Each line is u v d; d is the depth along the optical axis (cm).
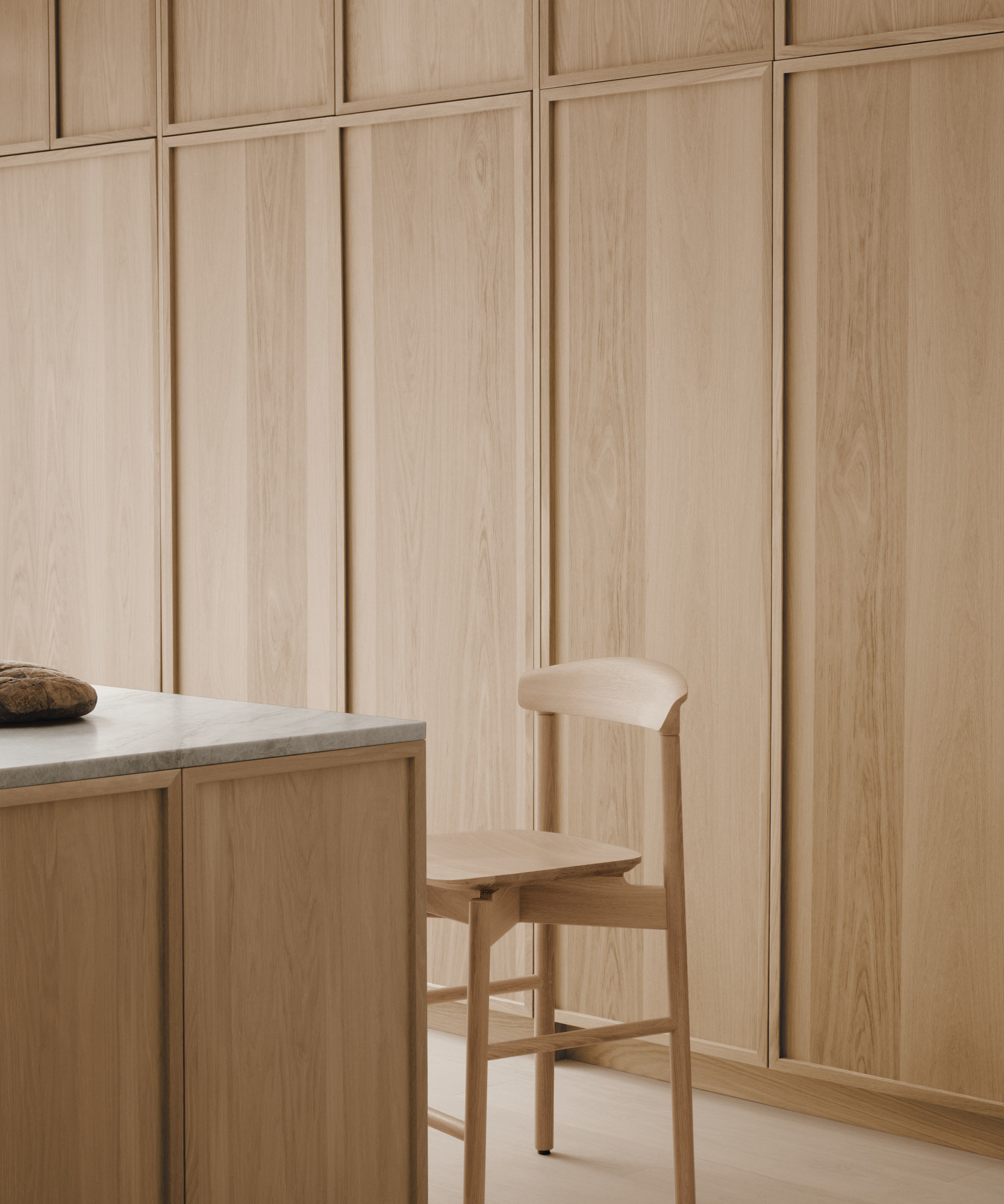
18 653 374
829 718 273
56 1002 154
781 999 279
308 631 333
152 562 352
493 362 307
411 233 317
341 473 325
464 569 313
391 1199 186
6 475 373
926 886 265
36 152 363
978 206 256
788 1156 262
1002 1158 262
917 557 264
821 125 271
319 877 177
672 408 288
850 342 269
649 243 290
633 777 295
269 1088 172
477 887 204
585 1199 242
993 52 254
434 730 317
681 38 285
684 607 288
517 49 303
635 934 298
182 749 162
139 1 347
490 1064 310
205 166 341
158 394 348
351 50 323
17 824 150
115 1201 160
